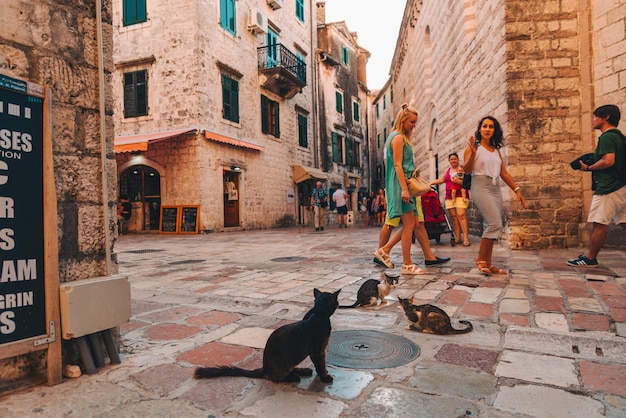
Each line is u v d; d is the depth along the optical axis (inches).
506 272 190.7
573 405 72.1
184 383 84.5
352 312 136.5
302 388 81.0
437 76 556.7
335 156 1120.2
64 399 77.9
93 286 90.7
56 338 84.7
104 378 87.4
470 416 69.1
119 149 541.3
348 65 1224.8
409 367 89.9
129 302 99.3
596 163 196.5
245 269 233.5
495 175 187.2
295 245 377.4
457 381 82.6
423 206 317.4
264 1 768.3
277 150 810.8
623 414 68.8
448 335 110.9
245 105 703.1
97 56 97.4
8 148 78.6
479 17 361.4
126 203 614.2
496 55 314.5
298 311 139.2
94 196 96.5
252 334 116.3
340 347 103.1
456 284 171.8
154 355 100.9
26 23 83.2
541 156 291.3
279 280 195.9
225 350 103.9
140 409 73.7
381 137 1462.8
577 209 289.1
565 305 135.6
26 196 81.4
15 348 78.7
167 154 596.4
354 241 404.2
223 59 642.2
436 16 546.0
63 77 90.1
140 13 606.9
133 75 611.8
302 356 81.4
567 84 288.7
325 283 186.1
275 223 792.3
